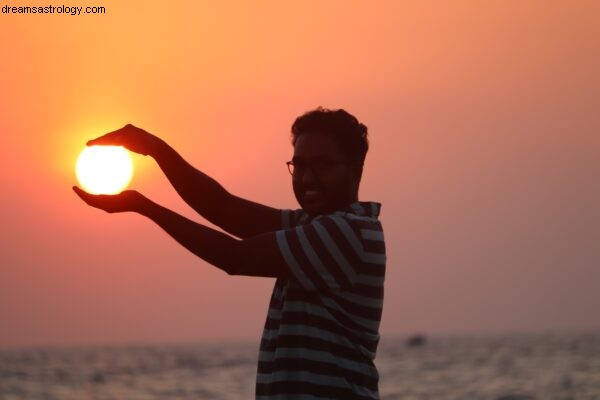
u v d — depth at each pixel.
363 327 5.64
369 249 5.62
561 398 50.50
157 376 77.88
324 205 5.78
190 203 6.43
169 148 6.37
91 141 6.24
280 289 5.77
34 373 80.56
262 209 6.43
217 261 5.39
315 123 5.79
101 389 61.25
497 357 109.56
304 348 5.52
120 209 5.36
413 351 147.38
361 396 5.59
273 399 5.54
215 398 53.81
